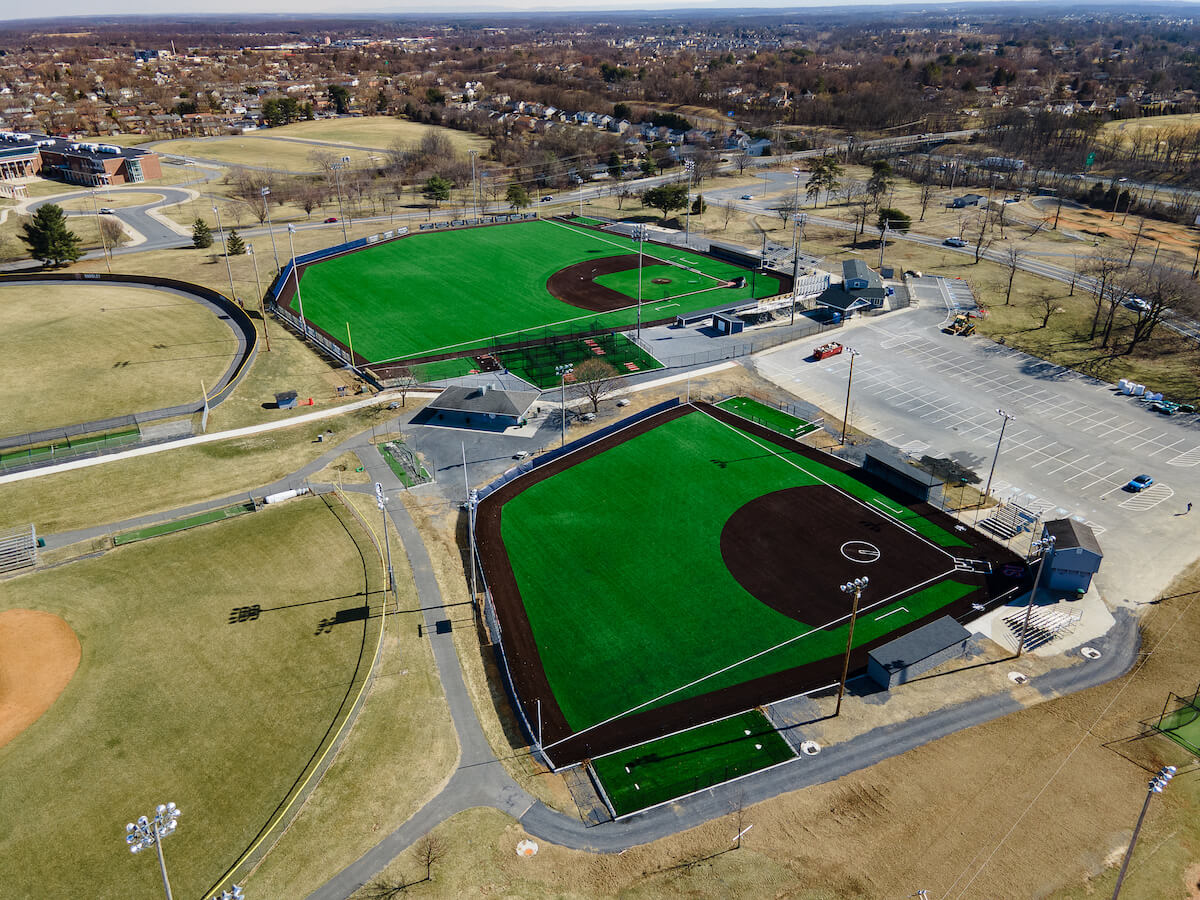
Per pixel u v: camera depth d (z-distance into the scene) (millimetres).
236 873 52094
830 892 50656
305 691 66312
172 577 79750
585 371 119375
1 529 86938
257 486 95312
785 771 59656
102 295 152750
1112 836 54062
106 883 51719
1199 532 85750
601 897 50656
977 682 67562
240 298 151125
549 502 91938
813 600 77000
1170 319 132250
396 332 138125
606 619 75062
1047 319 137500
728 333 136875
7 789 57938
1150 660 69625
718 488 94188
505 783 58938
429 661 69750
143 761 60156
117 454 100875
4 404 111188
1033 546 82750
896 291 154125
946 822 55250
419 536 86375
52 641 71625
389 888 51094
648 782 58969
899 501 91438
